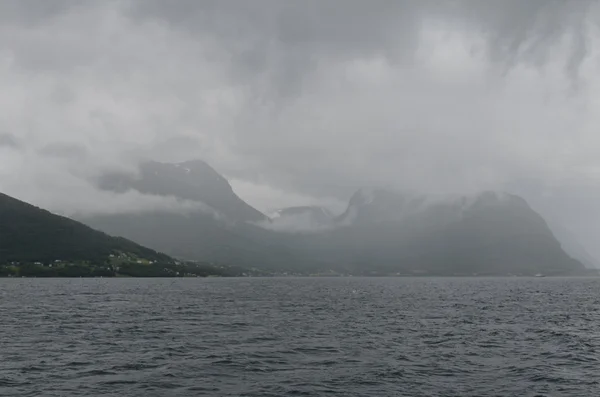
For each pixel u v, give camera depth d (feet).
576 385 114.42
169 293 540.11
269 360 140.67
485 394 106.63
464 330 208.74
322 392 107.55
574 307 346.13
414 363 137.28
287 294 544.21
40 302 374.22
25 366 131.13
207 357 144.56
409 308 331.77
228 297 469.16
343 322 239.30
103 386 111.14
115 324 227.40
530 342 175.32
